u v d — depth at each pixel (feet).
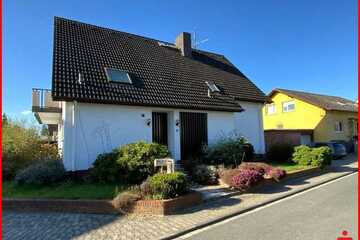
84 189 33.68
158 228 24.39
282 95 108.99
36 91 47.96
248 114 65.21
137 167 36.04
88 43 53.06
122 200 28.45
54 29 52.42
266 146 68.85
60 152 52.49
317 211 28.22
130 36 63.67
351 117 107.86
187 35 68.90
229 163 47.42
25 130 50.57
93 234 23.13
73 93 40.06
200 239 22.21
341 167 62.13
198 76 61.41
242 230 23.66
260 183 39.68
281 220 25.80
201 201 32.22
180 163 46.85
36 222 26.11
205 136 53.21
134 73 50.96
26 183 36.19
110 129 43.04
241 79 71.10
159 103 46.29
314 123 98.99
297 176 48.75
